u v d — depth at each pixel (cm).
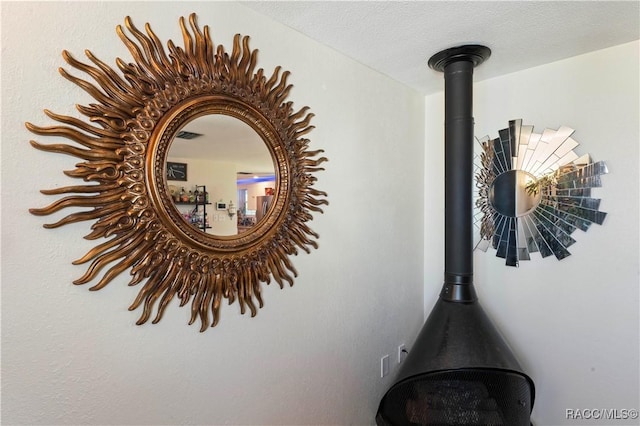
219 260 119
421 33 151
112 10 95
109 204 94
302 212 148
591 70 171
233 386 126
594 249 171
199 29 114
